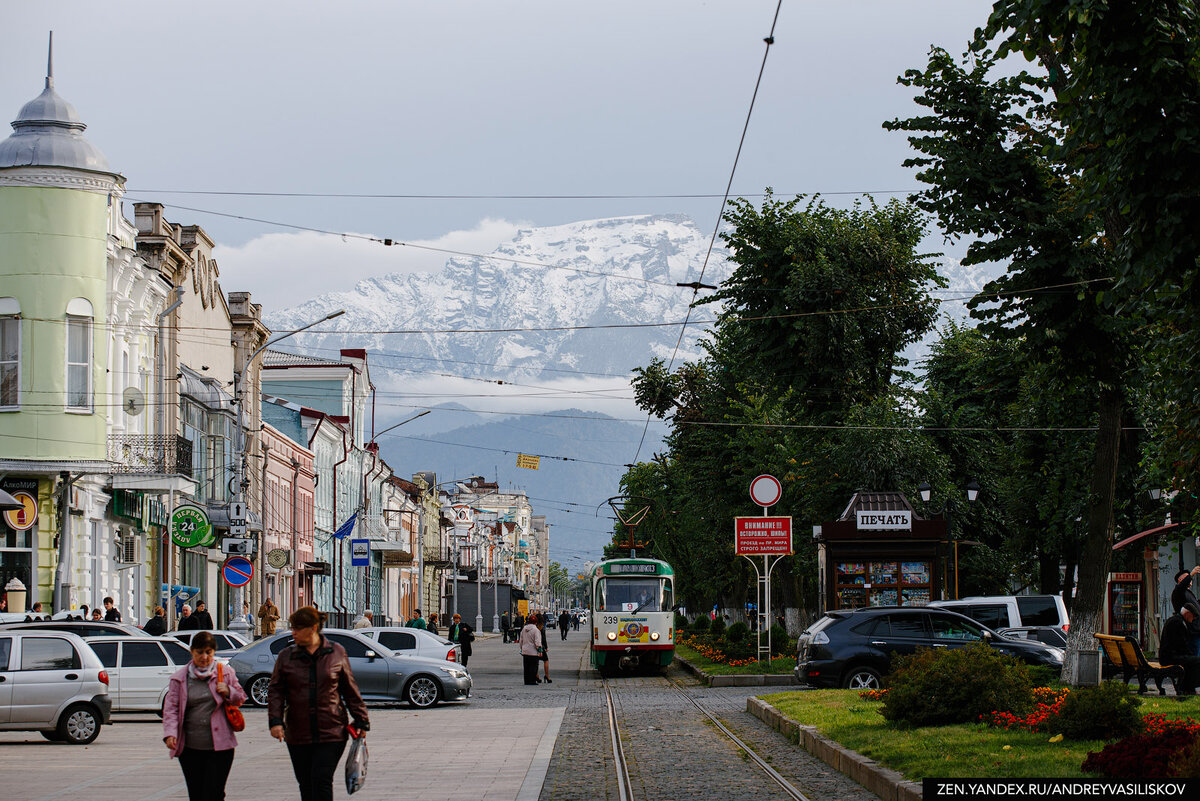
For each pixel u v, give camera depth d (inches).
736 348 2134.6
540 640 1951.3
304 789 516.1
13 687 1027.9
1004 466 2442.2
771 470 2126.0
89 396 1758.1
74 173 1760.6
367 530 4082.2
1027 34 631.2
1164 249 624.1
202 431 2410.2
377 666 1406.3
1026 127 1146.0
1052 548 2225.6
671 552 3577.8
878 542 1743.4
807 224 2032.5
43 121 1788.9
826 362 2010.3
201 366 2507.4
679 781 759.1
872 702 1045.2
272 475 2992.1
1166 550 2096.5
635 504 3823.8
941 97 1163.9
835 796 668.7
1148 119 606.5
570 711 1343.5
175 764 887.7
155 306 2100.1
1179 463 1074.7
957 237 1180.5
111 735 1120.2
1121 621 1923.0
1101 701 698.2
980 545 2333.9
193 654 550.6
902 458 2129.7
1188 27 594.2
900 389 2191.2
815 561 2214.6
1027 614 1641.2
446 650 1488.7
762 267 2059.5
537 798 698.2
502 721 1214.9
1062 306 1117.7
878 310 2007.9
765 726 1082.1
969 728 788.6
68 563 1744.6
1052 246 1109.7
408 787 747.4
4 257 1737.2
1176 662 1056.8
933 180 1163.3
